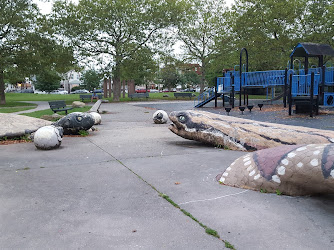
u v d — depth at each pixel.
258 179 4.44
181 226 3.35
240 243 2.96
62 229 3.31
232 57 37.53
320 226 3.30
